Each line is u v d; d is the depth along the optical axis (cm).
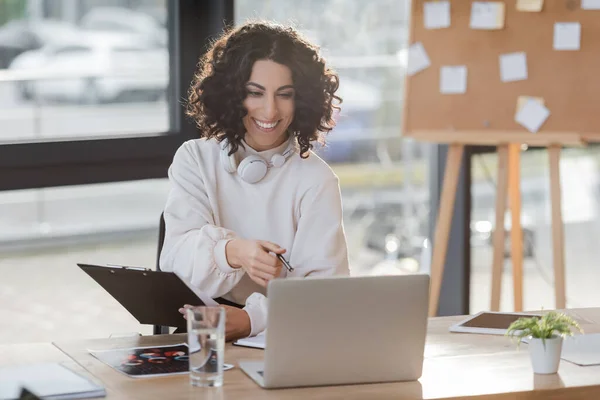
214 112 268
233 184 277
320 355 203
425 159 492
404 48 478
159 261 275
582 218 508
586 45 392
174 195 276
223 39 276
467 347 240
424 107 405
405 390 203
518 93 397
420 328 208
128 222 433
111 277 243
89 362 222
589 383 208
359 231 490
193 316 202
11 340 411
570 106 393
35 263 428
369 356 206
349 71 467
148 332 431
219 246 258
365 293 203
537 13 394
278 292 198
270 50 263
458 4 399
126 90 404
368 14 465
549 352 214
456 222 461
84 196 424
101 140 393
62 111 392
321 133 283
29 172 379
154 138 405
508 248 486
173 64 411
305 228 275
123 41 402
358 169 485
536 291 495
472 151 456
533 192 487
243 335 248
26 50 385
